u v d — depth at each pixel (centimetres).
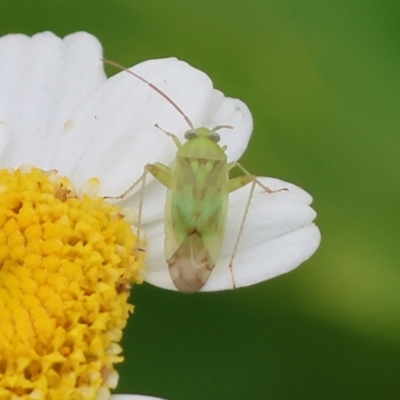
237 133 7
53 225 7
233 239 7
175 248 7
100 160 7
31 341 7
